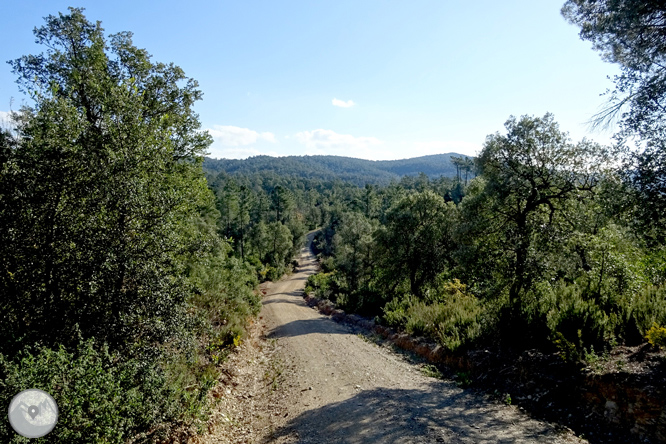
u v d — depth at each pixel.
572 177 11.95
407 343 14.74
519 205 13.22
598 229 12.39
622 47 9.35
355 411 8.47
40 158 6.87
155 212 7.79
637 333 8.31
